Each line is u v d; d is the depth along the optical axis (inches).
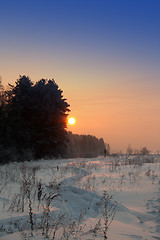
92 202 299.7
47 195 313.3
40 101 1622.8
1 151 1264.8
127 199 347.9
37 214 229.0
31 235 171.9
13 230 187.9
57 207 266.7
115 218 247.0
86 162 1043.9
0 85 1610.5
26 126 1581.0
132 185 438.6
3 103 1550.2
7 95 1652.3
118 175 554.6
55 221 211.9
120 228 206.8
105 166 783.1
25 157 1344.7
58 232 181.5
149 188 409.1
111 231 192.7
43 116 1568.7
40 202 280.4
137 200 342.3
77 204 290.7
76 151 2022.6
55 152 1679.4
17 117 1569.9
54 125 1651.1
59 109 1685.5
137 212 283.0
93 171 657.6
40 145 1599.4
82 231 187.5
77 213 253.8
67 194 320.8
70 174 585.6
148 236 191.9
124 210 278.4
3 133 1499.8
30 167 711.7
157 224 239.8
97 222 217.8
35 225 200.5
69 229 189.5
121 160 978.1
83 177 536.4
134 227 220.5
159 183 441.4
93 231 187.8
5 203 262.8
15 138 1547.7
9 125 1547.7
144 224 239.9
